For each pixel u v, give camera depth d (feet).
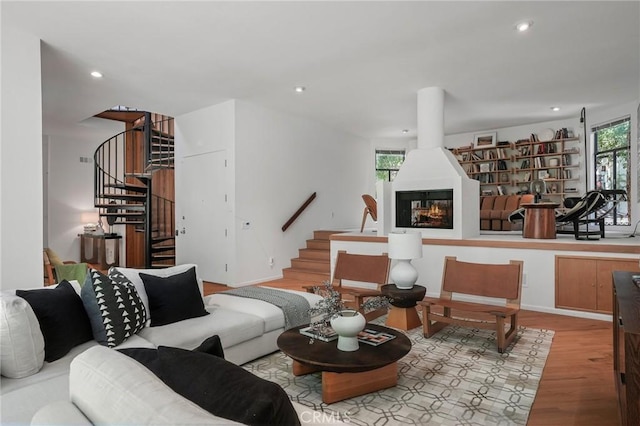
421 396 7.95
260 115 20.86
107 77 15.96
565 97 19.95
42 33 11.93
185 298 9.24
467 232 17.17
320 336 8.58
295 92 18.40
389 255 12.52
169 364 3.80
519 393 8.07
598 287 13.55
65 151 29.40
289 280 21.08
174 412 2.58
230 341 8.86
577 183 25.40
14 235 11.28
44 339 6.56
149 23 11.46
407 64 14.98
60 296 7.22
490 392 8.11
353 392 7.88
